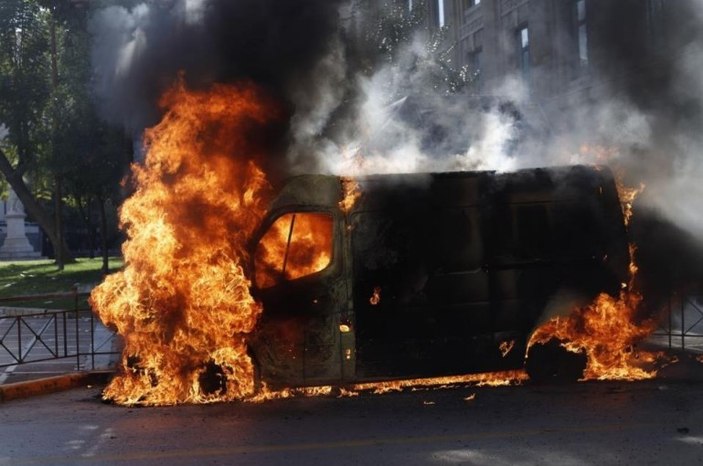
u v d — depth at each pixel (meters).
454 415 6.33
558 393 7.21
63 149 21.11
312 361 7.18
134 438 5.75
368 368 7.25
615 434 5.53
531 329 7.64
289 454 5.20
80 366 9.91
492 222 7.63
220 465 4.97
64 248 33.53
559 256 7.76
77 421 6.43
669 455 4.96
